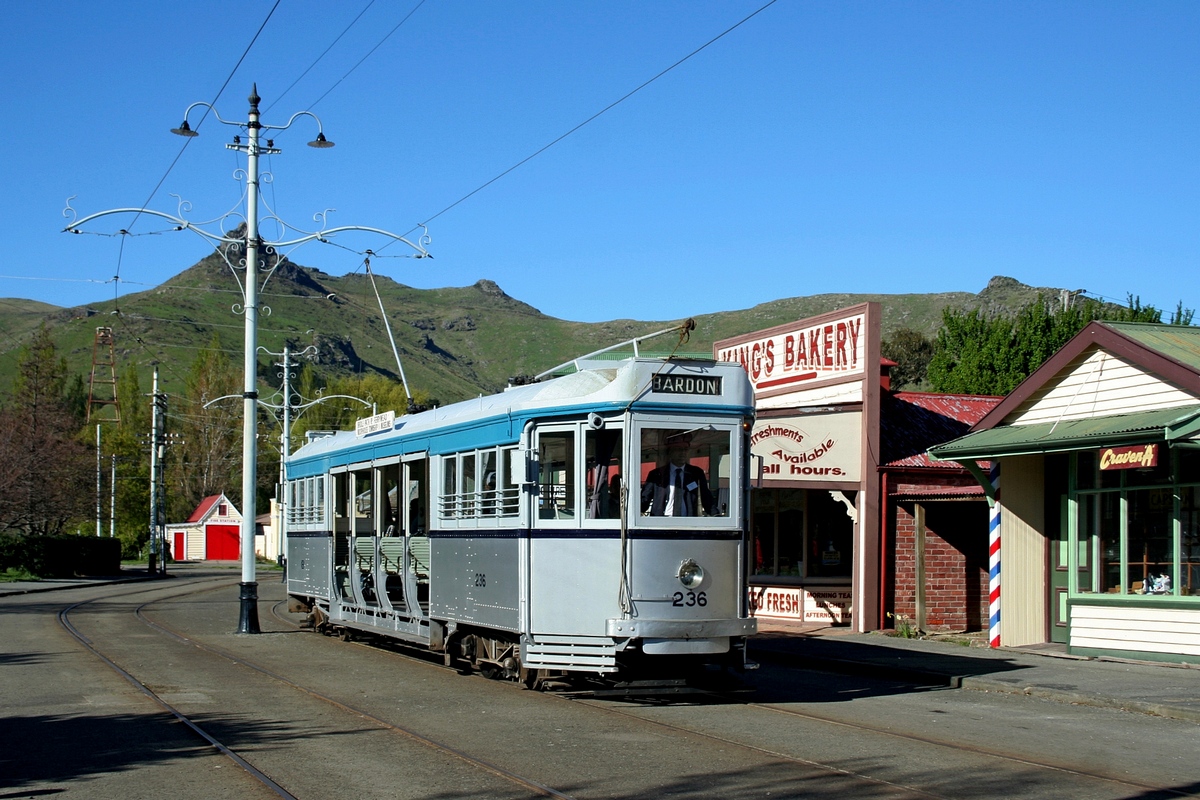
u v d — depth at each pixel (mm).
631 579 11656
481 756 9352
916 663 15828
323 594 20344
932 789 8219
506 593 12805
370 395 81688
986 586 22156
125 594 38125
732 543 12125
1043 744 10164
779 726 10953
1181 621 15023
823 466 21500
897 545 21703
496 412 13320
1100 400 16234
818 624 22797
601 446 12023
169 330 152875
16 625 23438
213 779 8531
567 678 12500
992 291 158000
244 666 15859
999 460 17812
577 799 7848
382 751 9570
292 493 23375
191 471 93250
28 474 52844
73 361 154375
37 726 10836
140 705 12125
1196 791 8289
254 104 22484
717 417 12242
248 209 22641
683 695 13023
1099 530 16578
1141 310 45969
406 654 17609
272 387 133875
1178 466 15320
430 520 15188
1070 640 16469
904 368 76250
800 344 23312
